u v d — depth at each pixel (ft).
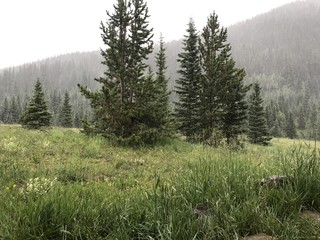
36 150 46.70
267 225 11.96
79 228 12.30
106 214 13.93
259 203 13.61
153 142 64.69
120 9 63.77
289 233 11.10
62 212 13.17
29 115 119.55
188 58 102.53
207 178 16.14
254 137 156.04
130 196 17.35
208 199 14.30
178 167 37.24
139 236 12.28
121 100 66.08
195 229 11.78
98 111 64.80
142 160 44.42
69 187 18.76
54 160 40.45
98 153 49.34
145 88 64.13
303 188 14.30
